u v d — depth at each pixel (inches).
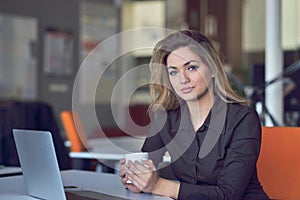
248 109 59.0
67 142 120.3
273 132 69.9
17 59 180.2
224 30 255.8
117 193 56.6
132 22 232.1
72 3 202.8
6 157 102.4
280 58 130.4
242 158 55.7
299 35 239.9
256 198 58.5
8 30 176.9
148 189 55.1
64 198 48.6
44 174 50.4
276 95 126.8
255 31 251.9
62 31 197.9
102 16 217.3
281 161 68.7
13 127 111.0
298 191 66.8
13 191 58.8
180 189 54.2
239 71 212.7
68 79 200.4
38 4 187.9
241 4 256.5
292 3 240.4
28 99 183.8
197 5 252.1
